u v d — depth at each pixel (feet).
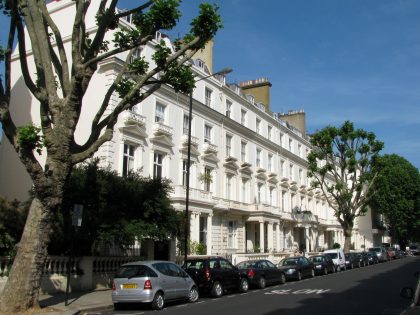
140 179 69.26
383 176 156.15
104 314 44.98
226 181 121.29
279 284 79.46
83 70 43.75
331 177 212.23
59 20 93.56
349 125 150.71
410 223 245.04
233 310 45.91
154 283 47.88
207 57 122.72
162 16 45.39
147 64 52.08
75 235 59.21
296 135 174.09
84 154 44.65
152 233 63.36
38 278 42.86
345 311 43.96
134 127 86.84
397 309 45.19
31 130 41.22
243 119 134.51
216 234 111.34
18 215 64.28
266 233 137.69
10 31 45.60
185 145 102.06
